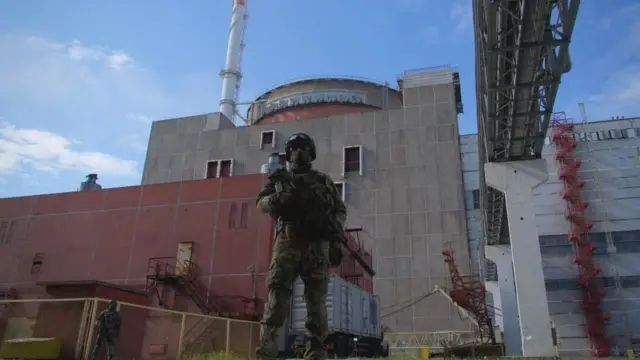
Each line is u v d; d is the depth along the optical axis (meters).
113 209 35.28
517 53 22.06
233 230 31.83
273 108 77.94
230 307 29.58
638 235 53.62
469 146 60.47
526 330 24.44
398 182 59.03
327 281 5.28
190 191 34.03
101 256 34.06
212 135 68.75
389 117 62.88
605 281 52.94
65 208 36.47
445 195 57.03
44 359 14.47
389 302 53.22
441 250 54.34
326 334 5.18
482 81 26.50
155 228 33.66
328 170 62.09
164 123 71.81
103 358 16.11
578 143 58.19
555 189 57.47
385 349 36.00
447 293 51.97
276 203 5.18
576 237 54.03
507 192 27.34
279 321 5.02
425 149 59.97
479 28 23.47
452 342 45.19
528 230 26.41
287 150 5.46
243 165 65.75
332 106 73.50
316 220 5.15
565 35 20.66
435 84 63.69
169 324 19.86
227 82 88.69
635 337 50.12
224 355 15.90
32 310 15.67
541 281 25.19
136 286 32.25
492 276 51.34
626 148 56.91
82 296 18.89
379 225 57.41
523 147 28.34
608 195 55.72
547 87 23.89
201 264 31.39
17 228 36.75
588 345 51.06
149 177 68.69
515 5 21.03
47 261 35.09
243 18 94.88
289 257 5.13
